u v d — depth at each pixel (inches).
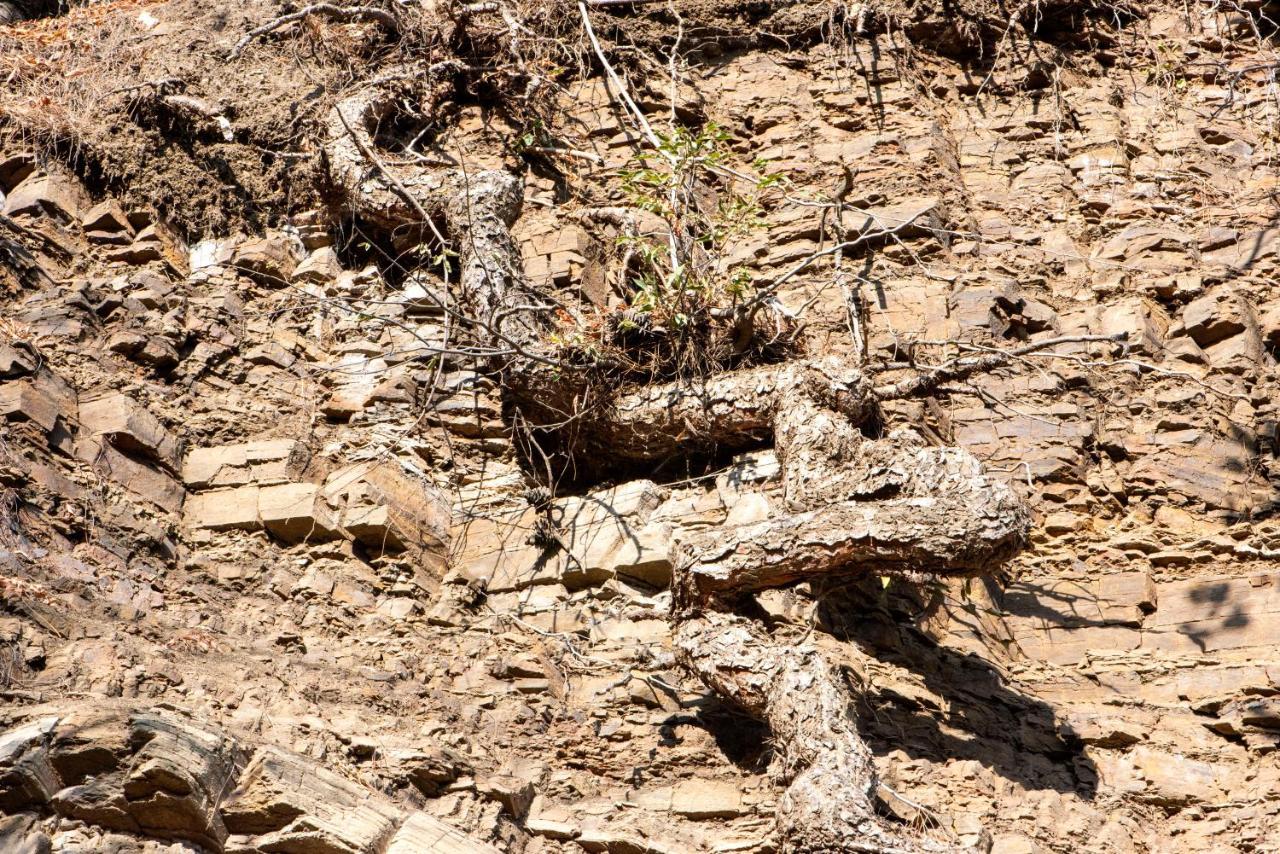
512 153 436.5
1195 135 448.5
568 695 312.2
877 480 305.3
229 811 241.0
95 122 409.4
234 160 422.3
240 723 262.4
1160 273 408.5
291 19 435.8
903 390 347.9
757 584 301.7
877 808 270.1
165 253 394.6
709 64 470.0
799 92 456.4
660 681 307.9
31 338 337.1
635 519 339.0
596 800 289.6
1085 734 311.3
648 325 359.3
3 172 393.1
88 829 231.8
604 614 328.2
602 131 445.4
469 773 278.2
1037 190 432.8
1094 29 472.1
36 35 449.7
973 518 290.2
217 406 358.6
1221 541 347.6
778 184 416.5
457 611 332.2
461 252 387.9
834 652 309.0
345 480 342.3
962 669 323.9
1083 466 366.6
